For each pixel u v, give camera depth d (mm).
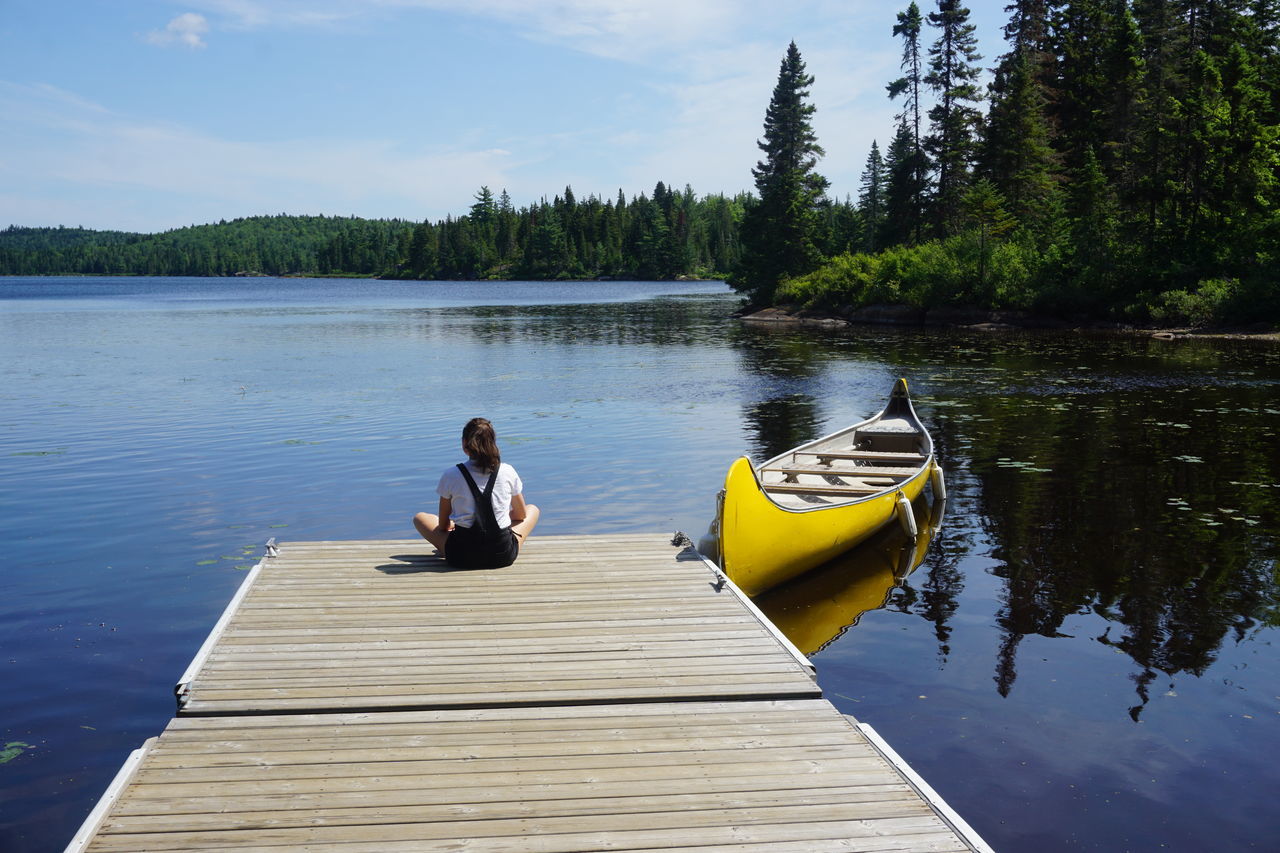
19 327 42594
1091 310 43719
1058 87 61000
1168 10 58094
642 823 3617
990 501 11117
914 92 58125
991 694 5848
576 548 7766
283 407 17922
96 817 3543
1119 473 12500
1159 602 7582
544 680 5012
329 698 4734
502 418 16766
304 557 7402
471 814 3662
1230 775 4828
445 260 172000
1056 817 4434
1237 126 42438
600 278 160750
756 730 4484
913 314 47469
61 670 6047
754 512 7613
